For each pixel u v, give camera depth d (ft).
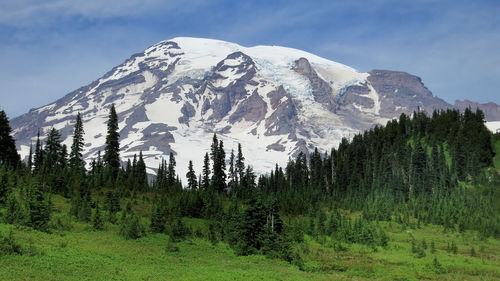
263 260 221.87
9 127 379.14
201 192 402.31
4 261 150.00
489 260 254.06
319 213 389.39
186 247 233.14
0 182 265.95
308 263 221.25
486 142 588.50
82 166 433.48
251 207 248.11
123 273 158.61
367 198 519.19
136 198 374.02
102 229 248.93
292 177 634.02
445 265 228.84
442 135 640.99
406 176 559.38
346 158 640.58
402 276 199.00
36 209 220.84
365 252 270.67
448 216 410.72
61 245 190.49
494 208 437.17
